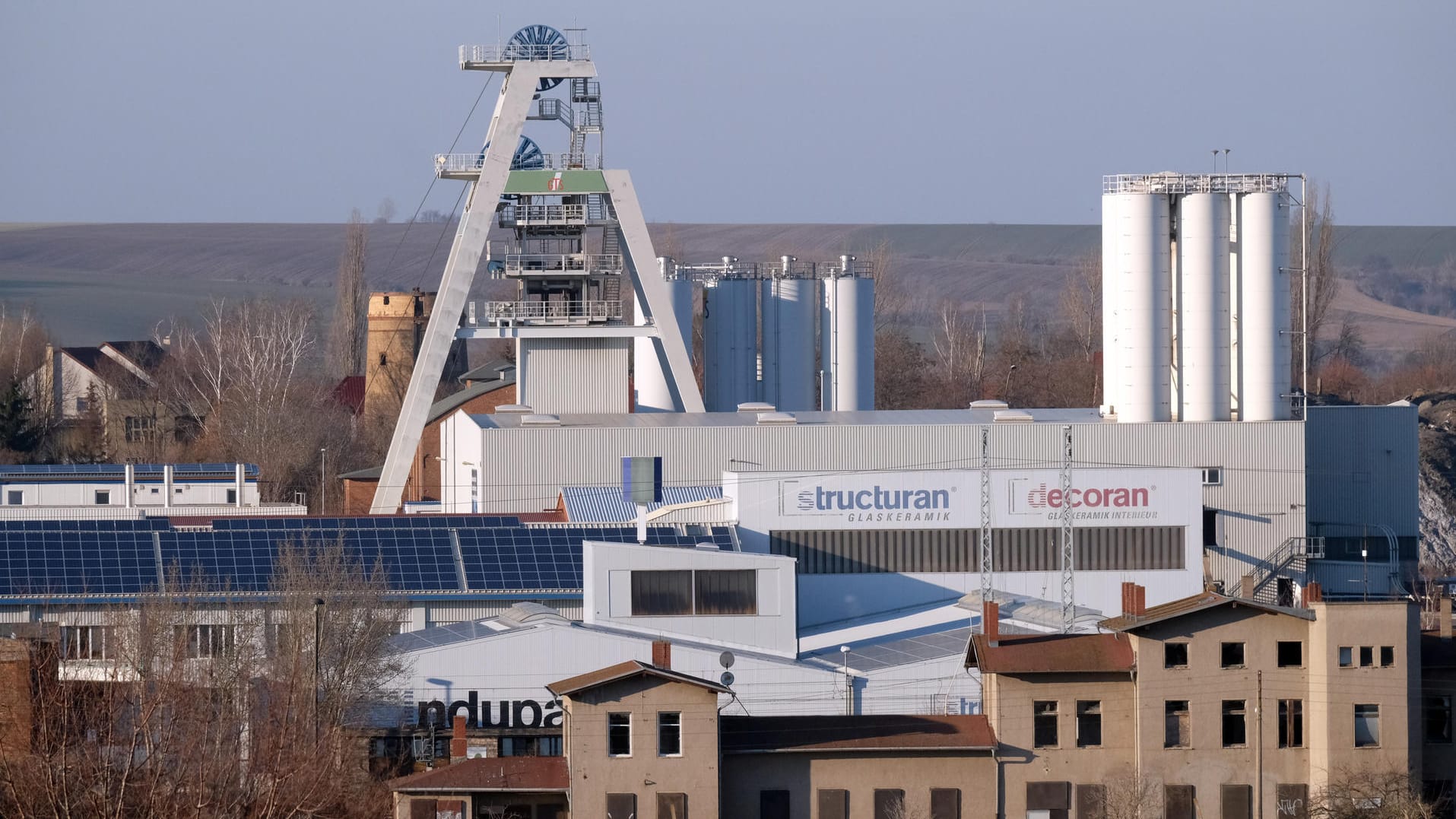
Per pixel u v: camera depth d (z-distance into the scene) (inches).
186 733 6978.4
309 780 7096.5
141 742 6983.3
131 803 6491.1
